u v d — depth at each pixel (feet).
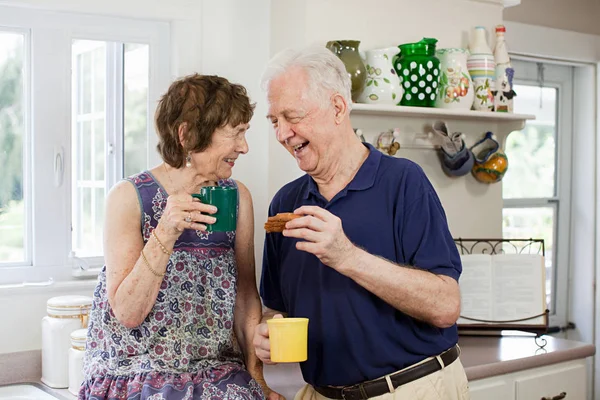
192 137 5.38
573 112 12.34
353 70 7.73
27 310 7.54
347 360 5.55
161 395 5.16
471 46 9.06
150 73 8.19
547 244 12.12
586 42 11.72
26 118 7.68
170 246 5.10
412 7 8.79
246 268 6.04
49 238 7.78
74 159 7.98
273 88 5.34
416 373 5.47
